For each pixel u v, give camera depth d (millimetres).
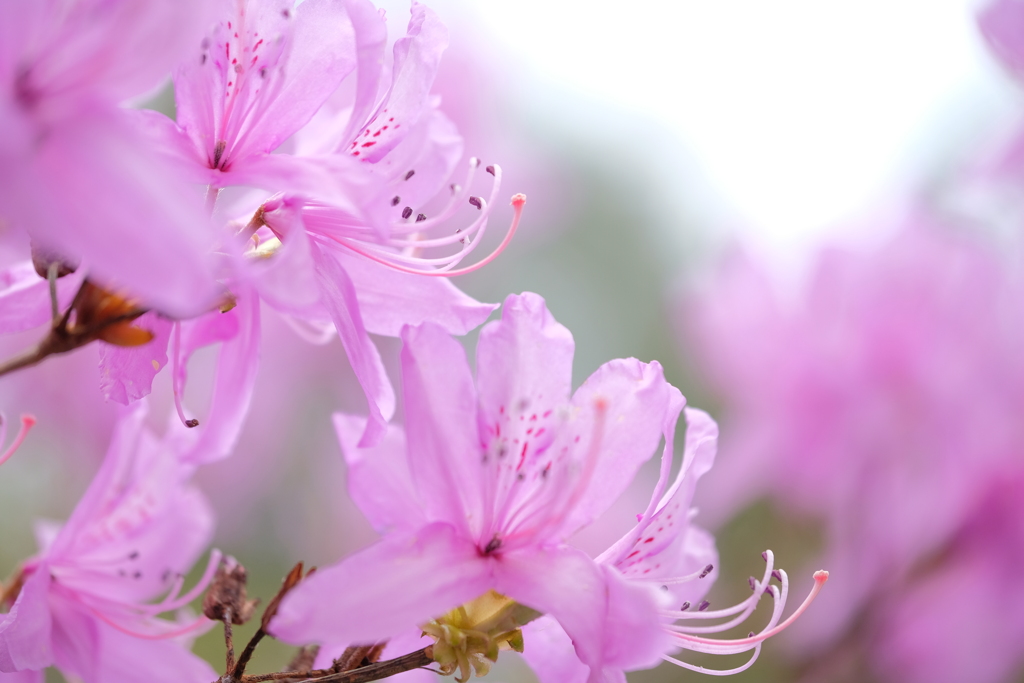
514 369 369
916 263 566
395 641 378
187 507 407
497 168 383
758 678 573
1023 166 552
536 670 381
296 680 365
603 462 370
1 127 332
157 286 336
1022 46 480
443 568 359
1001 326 544
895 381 558
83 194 337
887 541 548
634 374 372
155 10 342
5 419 390
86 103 340
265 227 378
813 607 563
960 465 534
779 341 601
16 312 381
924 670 539
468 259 771
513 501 367
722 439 638
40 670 381
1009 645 528
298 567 363
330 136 384
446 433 365
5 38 338
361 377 369
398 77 374
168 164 348
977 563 537
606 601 359
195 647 547
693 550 394
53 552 392
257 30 367
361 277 384
